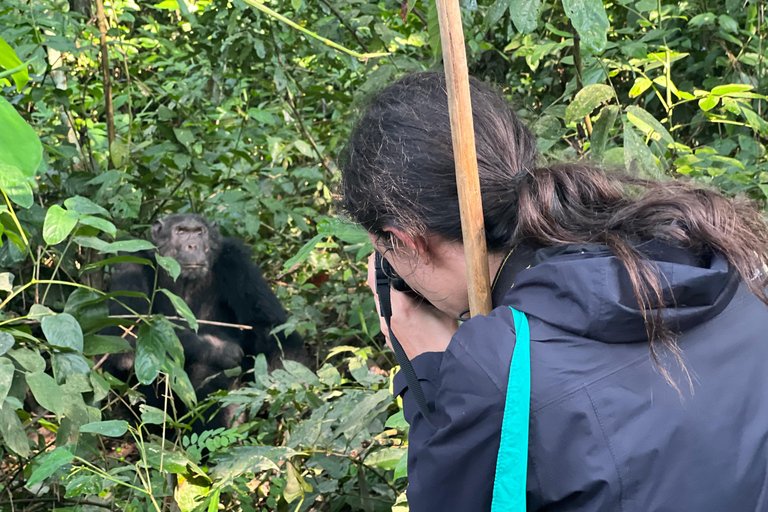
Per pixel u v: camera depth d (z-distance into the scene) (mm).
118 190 4465
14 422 2176
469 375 1167
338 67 5156
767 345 1252
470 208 1324
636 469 1101
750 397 1196
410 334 1726
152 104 5961
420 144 1400
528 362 1147
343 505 2803
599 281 1149
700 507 1119
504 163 1442
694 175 2867
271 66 5004
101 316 2637
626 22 4152
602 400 1123
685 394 1151
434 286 1556
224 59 4789
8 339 2072
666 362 1162
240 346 5508
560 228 1314
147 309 5082
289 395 2768
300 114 5738
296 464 2459
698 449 1132
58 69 4477
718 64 3842
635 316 1130
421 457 1243
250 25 4441
